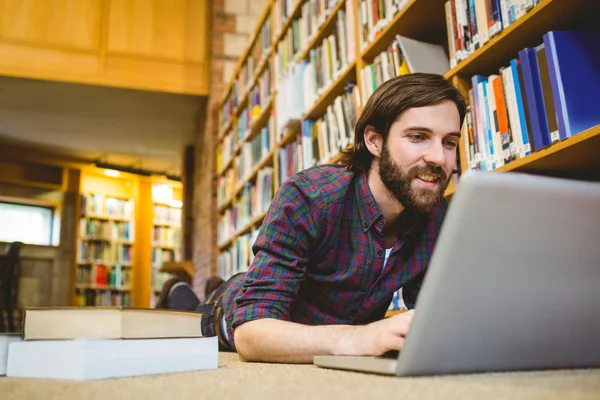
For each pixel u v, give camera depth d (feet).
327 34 8.71
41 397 1.61
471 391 1.55
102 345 2.08
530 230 1.79
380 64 6.63
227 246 15.30
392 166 3.56
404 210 3.96
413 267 4.14
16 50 15.42
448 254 1.74
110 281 23.80
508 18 4.72
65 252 22.65
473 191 1.66
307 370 2.38
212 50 16.94
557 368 2.20
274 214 3.75
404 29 6.43
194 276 18.48
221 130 16.25
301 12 10.10
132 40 16.49
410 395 1.51
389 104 3.58
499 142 4.86
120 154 22.18
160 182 25.64
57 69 15.61
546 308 1.97
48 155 22.09
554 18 4.48
